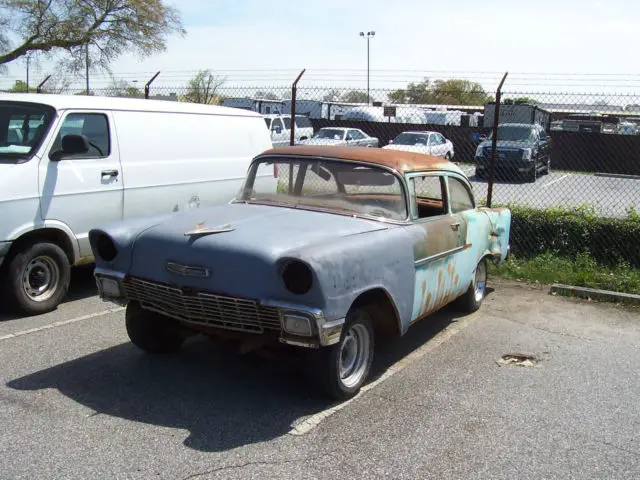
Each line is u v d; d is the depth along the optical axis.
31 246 6.05
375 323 4.91
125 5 23.72
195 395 4.47
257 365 5.07
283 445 3.80
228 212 4.93
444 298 5.68
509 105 22.08
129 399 4.36
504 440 4.00
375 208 5.04
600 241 8.64
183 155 7.64
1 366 4.87
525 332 6.30
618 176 23.11
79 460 3.54
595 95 9.80
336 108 31.38
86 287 7.27
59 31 23.08
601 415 4.44
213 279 4.09
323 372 4.24
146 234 4.49
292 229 4.43
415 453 3.78
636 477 3.64
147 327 5.02
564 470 3.68
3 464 3.46
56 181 6.23
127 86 14.04
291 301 3.93
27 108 6.41
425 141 24.38
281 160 5.42
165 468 3.49
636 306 7.33
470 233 6.11
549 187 19.20
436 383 4.90
